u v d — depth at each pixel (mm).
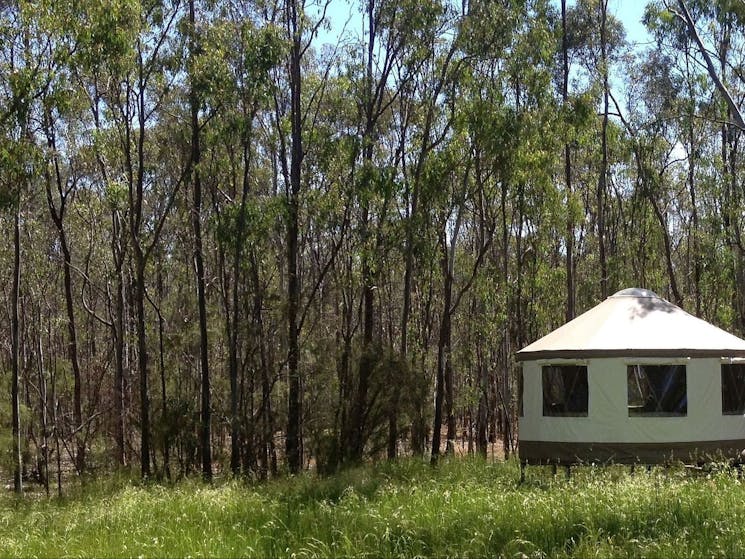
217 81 21953
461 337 33062
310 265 33188
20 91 18688
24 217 28078
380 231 24031
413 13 22875
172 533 11516
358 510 12188
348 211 24938
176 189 23594
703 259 31656
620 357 15992
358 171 22984
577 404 16391
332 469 20766
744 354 16656
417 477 16516
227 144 23109
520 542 9625
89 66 20047
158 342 28734
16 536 13375
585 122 24750
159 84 23859
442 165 23203
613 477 14344
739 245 30688
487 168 24109
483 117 22219
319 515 12141
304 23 23844
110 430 27453
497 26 22391
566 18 31969
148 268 30797
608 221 34781
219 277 28859
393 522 11047
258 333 24672
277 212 22750
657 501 11102
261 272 28531
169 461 23922
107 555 10539
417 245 23938
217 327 26516
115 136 24719
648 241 35125
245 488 18438
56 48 19672
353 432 21672
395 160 27172
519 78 23688
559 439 16516
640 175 32375
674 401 16000
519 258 28469
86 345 34781
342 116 26625
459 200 24172
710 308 35844
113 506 15211
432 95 24375
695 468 15039
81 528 13227
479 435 31219
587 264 35812
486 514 11125
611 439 15984
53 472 29656
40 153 19453
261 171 29391
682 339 16406
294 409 22531
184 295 31062
